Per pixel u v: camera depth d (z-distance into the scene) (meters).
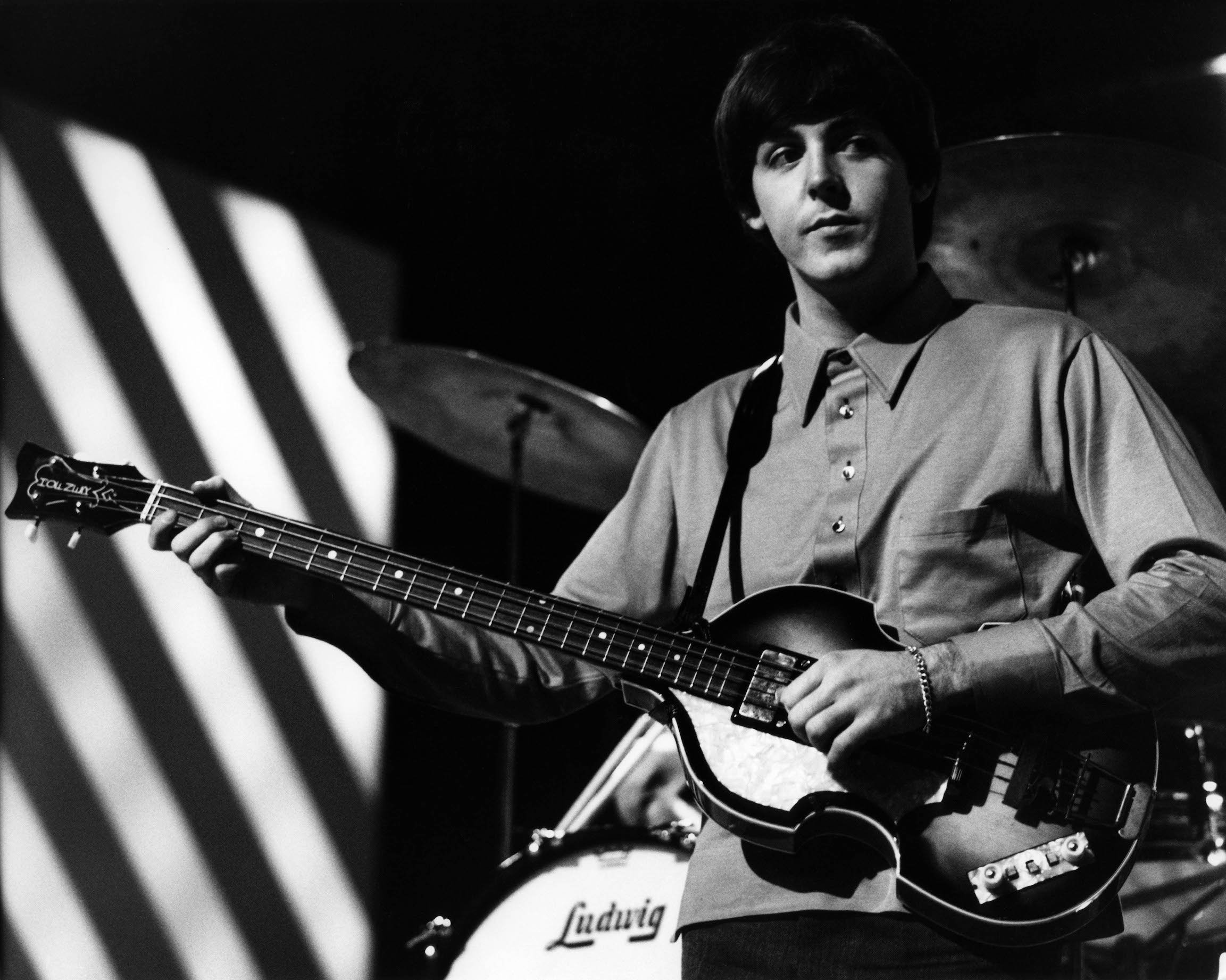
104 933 6.25
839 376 2.64
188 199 6.87
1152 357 5.05
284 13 6.36
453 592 2.71
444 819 6.30
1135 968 4.34
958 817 2.26
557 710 2.88
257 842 6.38
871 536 2.47
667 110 6.30
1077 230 4.67
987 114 6.00
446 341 6.66
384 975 6.17
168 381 6.79
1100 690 2.23
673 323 6.42
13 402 6.70
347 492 6.74
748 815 2.32
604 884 4.20
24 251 6.79
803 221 2.66
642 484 2.91
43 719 6.45
